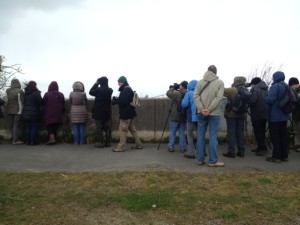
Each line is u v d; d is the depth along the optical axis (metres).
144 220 3.48
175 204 3.80
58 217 3.54
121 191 4.16
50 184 4.41
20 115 7.00
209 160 5.18
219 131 6.95
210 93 4.98
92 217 3.55
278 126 5.41
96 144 6.69
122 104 6.18
